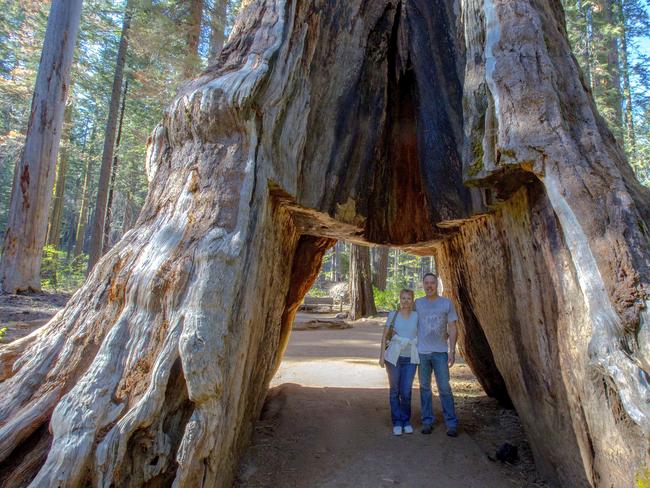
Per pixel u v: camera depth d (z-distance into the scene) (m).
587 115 3.42
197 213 3.33
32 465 2.51
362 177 5.00
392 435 4.75
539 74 3.45
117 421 2.57
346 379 7.21
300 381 7.04
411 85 5.31
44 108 10.96
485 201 4.13
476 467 4.02
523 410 3.97
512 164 3.26
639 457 2.44
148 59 17.83
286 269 4.85
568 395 3.15
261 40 3.99
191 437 2.51
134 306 3.02
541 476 3.80
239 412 3.42
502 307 4.24
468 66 4.21
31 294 10.62
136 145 24.88
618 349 2.58
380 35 5.31
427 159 4.82
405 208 5.34
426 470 3.94
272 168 3.69
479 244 4.66
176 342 2.74
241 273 3.17
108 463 2.38
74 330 3.10
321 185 4.55
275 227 4.12
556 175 3.06
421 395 4.88
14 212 10.72
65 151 23.92
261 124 3.64
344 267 30.41
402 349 4.90
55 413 2.58
